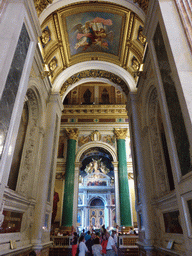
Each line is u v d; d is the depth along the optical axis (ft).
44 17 22.34
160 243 19.47
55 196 52.21
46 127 27.14
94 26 28.96
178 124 11.74
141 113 27.61
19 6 14.83
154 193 21.94
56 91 30.09
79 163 56.85
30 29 16.43
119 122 60.59
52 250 36.40
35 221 21.62
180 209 11.07
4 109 12.07
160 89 14.65
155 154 23.04
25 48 15.74
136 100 29.58
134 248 35.81
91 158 89.04
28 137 24.03
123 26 27.50
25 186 21.57
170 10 14.33
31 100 24.59
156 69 15.62
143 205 22.86
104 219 88.12
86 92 65.77
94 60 33.35
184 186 10.71
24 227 19.71
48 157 25.16
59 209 51.49
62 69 32.71
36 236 20.89
